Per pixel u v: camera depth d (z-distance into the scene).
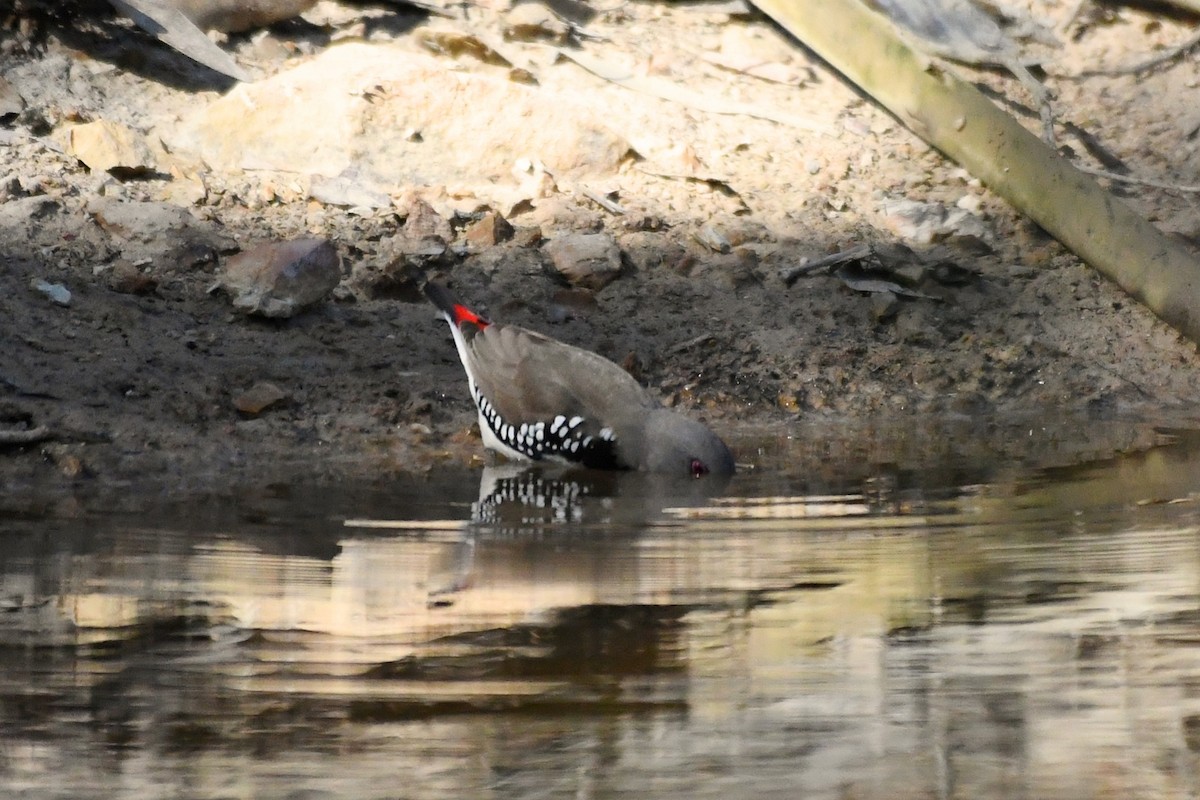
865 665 5.93
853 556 7.59
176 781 4.89
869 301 13.34
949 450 10.84
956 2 17.14
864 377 12.55
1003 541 7.88
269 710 5.48
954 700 5.56
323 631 6.33
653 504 9.10
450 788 4.84
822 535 8.10
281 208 13.21
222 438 10.51
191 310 11.92
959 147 15.08
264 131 13.84
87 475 9.69
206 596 6.80
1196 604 6.64
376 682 5.74
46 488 9.33
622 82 15.55
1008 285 13.93
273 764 5.04
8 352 10.89
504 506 8.98
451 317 11.22
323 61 14.45
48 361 10.90
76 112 13.48
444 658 6.00
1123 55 17.12
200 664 5.92
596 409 10.38
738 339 12.73
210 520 8.42
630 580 7.13
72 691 5.62
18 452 9.93
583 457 10.33
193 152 13.62
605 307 12.95
